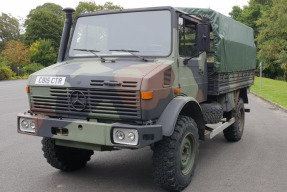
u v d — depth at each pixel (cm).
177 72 468
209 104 608
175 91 460
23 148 694
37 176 521
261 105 1587
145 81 394
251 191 464
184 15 501
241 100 796
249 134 865
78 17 539
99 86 411
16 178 512
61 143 458
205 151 688
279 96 1920
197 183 493
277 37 3009
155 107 413
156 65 434
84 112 427
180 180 445
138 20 491
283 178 518
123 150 680
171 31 468
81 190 464
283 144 749
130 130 386
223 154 662
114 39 497
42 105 458
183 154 468
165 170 428
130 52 475
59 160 518
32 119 444
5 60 4053
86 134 407
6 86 2423
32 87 462
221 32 607
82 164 559
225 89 645
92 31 518
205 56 579
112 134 396
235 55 698
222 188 474
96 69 438
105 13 516
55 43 5953
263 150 694
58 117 451
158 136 400
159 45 471
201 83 561
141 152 665
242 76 789
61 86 434
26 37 5991
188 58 498
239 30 749
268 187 479
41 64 4891
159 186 478
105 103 412
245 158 632
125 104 403
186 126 453
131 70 418
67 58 527
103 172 543
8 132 844
